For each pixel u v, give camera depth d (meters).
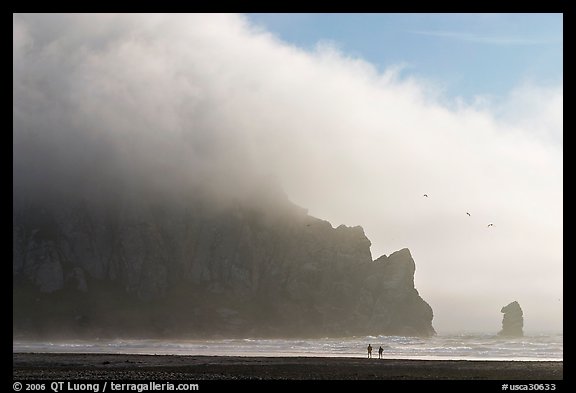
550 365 78.75
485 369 73.19
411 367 76.00
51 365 76.56
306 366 76.50
